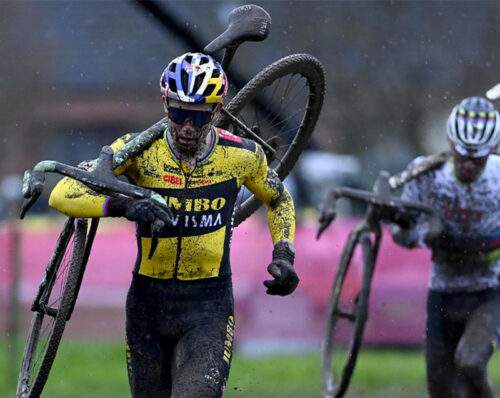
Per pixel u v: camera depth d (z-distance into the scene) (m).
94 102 53.22
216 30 44.97
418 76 46.66
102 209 12.20
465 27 47.19
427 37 46.94
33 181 11.80
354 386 24.86
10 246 30.31
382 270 29.39
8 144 51.47
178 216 12.88
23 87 52.41
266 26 15.22
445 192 19.09
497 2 47.25
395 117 46.56
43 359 13.27
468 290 19.36
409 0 47.16
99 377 25.33
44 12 54.34
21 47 53.19
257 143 14.70
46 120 52.78
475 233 19.12
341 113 46.38
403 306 29.27
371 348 29.34
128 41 53.62
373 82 46.56
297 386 24.44
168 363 13.36
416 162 19.44
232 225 13.45
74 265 13.31
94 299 30.23
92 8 54.28
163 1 40.84
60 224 40.56
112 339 30.00
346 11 46.91
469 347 18.44
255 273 29.28
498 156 19.11
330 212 19.34
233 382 24.83
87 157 53.12
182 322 13.14
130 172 12.92
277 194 13.60
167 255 13.03
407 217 19.67
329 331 21.53
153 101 53.66
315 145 45.00
